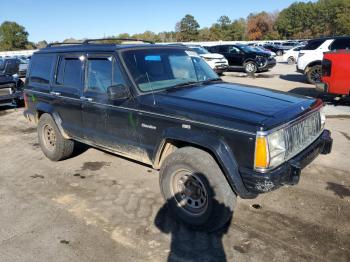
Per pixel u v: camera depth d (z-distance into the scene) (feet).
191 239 11.78
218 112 11.34
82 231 12.40
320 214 13.00
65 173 17.71
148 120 12.98
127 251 11.23
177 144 13.00
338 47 41.68
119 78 14.01
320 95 34.68
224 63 60.29
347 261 10.44
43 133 19.30
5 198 15.15
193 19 305.53
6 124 29.25
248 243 11.43
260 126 10.33
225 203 11.29
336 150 19.36
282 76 56.44
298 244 11.28
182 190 12.46
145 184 16.07
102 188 15.81
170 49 15.78
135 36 278.05
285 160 11.09
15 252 11.33
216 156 10.95
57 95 17.46
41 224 12.93
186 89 13.96
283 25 322.75
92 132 15.84
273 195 14.48
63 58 17.33
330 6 291.38
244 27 335.06
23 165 19.12
